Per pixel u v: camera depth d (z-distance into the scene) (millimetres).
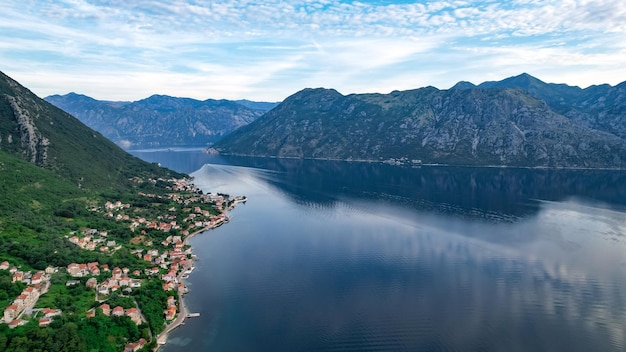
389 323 156500
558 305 169000
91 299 162000
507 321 156750
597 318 158500
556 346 140750
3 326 133750
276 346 143500
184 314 165250
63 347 127875
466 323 155750
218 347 143125
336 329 153125
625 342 142750
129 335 143500
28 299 149250
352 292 183000
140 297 167875
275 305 172125
